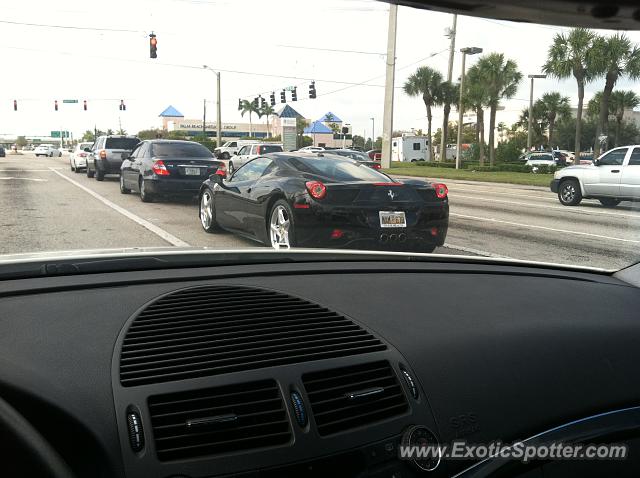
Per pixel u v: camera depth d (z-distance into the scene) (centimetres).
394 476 129
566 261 593
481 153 4744
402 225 606
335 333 158
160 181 1147
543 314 195
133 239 694
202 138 8681
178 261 204
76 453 114
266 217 652
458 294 206
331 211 582
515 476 144
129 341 142
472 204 1428
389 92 3812
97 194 1349
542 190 2088
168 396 122
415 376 148
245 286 189
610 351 179
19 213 915
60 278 183
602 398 163
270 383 131
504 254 655
